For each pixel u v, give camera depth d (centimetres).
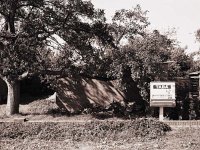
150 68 2789
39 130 1975
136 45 2912
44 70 2834
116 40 3039
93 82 3484
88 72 2959
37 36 2756
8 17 2800
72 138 1864
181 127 2095
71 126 2002
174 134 1941
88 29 2914
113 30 2986
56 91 3469
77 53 2938
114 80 3278
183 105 2728
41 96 3844
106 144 1742
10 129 1983
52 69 2986
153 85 2275
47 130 1958
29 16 2864
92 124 2008
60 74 2911
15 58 2647
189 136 1880
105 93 3459
